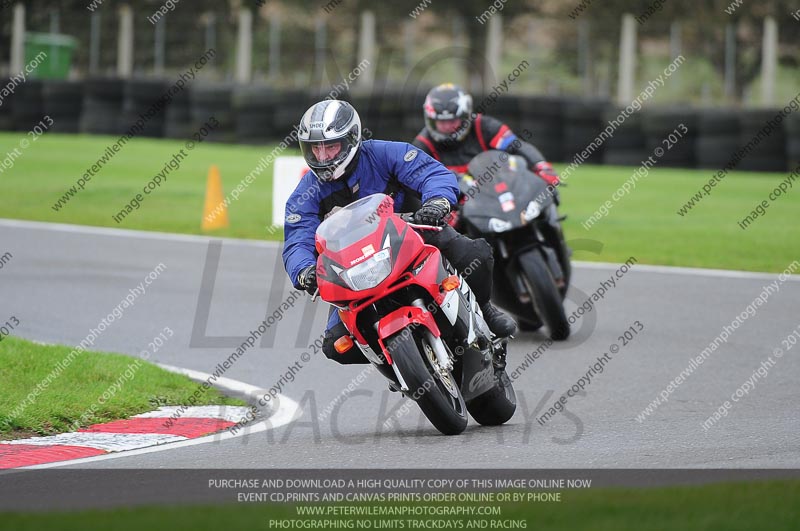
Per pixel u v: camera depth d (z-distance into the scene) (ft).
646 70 398.62
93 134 328.29
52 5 404.16
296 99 309.01
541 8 418.72
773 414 79.00
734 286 136.15
